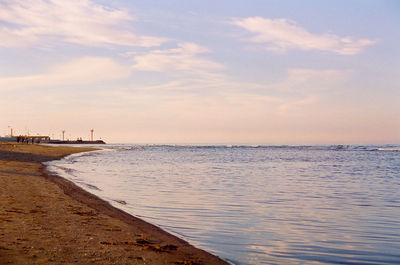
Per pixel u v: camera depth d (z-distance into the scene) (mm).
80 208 14523
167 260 8648
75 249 8859
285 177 32312
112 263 7996
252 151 127125
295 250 10258
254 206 16875
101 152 101500
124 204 16578
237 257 9523
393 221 14008
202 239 11117
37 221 11625
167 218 13891
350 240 11352
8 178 23156
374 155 92250
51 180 24016
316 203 18016
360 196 20547
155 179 28828
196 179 29328
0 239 9242
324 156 85438
